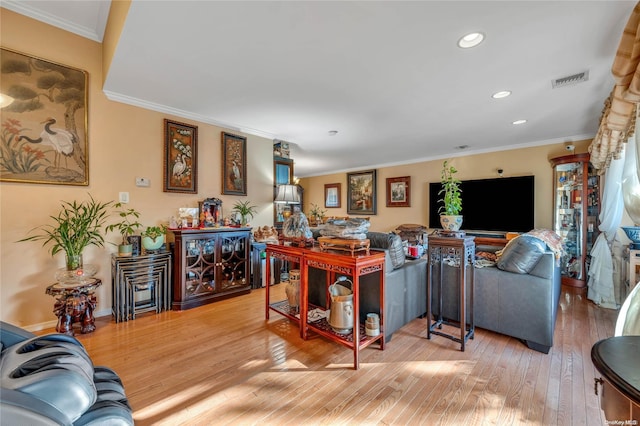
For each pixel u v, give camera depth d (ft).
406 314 7.98
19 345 3.47
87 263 8.70
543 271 6.94
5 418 2.06
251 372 6.03
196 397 5.22
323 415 4.75
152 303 9.47
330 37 5.84
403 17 5.19
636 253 8.83
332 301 6.94
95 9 7.72
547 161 14.06
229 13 5.10
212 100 9.37
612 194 10.19
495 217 15.52
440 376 5.85
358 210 22.70
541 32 5.60
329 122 11.54
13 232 7.52
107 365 6.27
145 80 7.98
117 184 9.24
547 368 6.12
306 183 27.32
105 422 2.93
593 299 10.52
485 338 7.61
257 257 12.50
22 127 7.58
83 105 8.52
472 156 16.62
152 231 9.33
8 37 7.36
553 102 9.20
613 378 2.19
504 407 4.92
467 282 8.11
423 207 18.83
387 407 4.94
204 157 11.44
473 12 5.05
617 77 5.26
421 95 8.74
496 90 8.35
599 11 4.98
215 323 8.60
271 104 9.64
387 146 15.66
